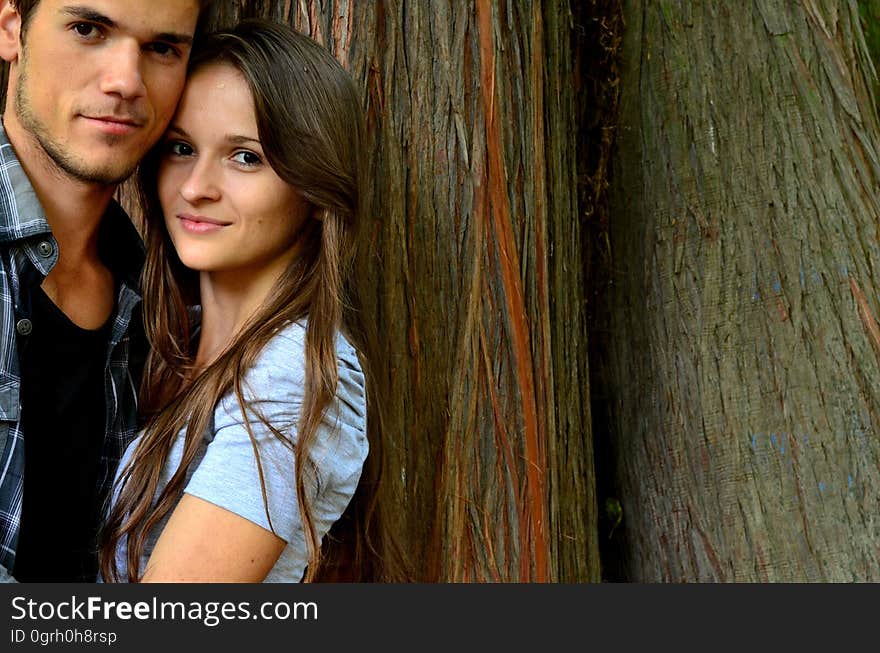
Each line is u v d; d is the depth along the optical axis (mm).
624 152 2926
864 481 2615
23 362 1850
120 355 2025
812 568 2598
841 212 2746
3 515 1734
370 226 2141
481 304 2199
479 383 2193
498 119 2242
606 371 2930
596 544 2672
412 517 2150
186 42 1839
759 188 2768
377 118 2160
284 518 1658
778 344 2695
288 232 1891
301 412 1701
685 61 2871
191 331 2127
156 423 1819
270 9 2180
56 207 1906
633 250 2893
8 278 1798
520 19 2334
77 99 1800
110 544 1803
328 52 1900
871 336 2676
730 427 2693
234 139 1814
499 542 2186
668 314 2801
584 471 2639
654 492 2799
